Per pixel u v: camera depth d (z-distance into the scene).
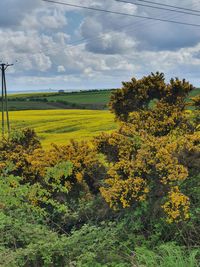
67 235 8.93
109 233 7.41
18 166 10.44
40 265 6.77
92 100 81.06
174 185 7.96
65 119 46.81
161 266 5.97
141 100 14.55
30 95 106.56
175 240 7.32
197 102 13.37
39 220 8.80
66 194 9.87
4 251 6.70
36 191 8.85
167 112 12.34
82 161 10.11
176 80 14.14
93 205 9.11
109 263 6.54
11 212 8.29
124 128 9.83
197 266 5.96
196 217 7.51
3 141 12.73
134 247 7.23
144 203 7.86
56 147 10.70
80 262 6.32
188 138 8.41
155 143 8.13
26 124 45.16
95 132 35.81
